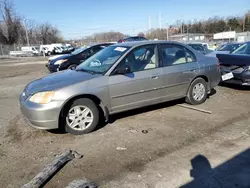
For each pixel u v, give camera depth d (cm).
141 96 456
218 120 456
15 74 1379
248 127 418
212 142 366
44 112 372
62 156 326
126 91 435
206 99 602
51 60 1142
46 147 369
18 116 521
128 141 379
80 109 405
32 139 398
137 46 459
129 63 443
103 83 412
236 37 4716
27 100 390
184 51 527
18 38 6047
